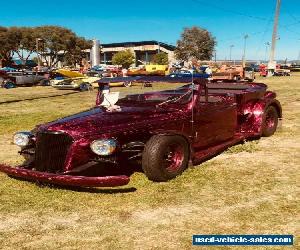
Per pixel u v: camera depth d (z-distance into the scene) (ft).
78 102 51.21
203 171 17.66
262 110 23.49
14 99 57.00
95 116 16.31
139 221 12.63
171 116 17.01
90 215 13.19
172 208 13.61
